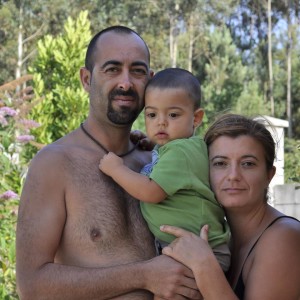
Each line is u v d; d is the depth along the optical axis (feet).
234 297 8.61
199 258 8.71
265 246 8.66
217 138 9.15
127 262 9.38
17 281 9.25
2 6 107.55
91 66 10.18
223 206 9.09
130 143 10.66
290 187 24.61
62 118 29.68
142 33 120.78
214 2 127.44
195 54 126.93
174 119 9.64
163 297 8.86
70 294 8.91
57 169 9.46
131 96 9.89
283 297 8.52
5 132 18.34
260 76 124.88
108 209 9.51
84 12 32.17
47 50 31.78
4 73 108.88
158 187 9.13
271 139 9.07
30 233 9.18
